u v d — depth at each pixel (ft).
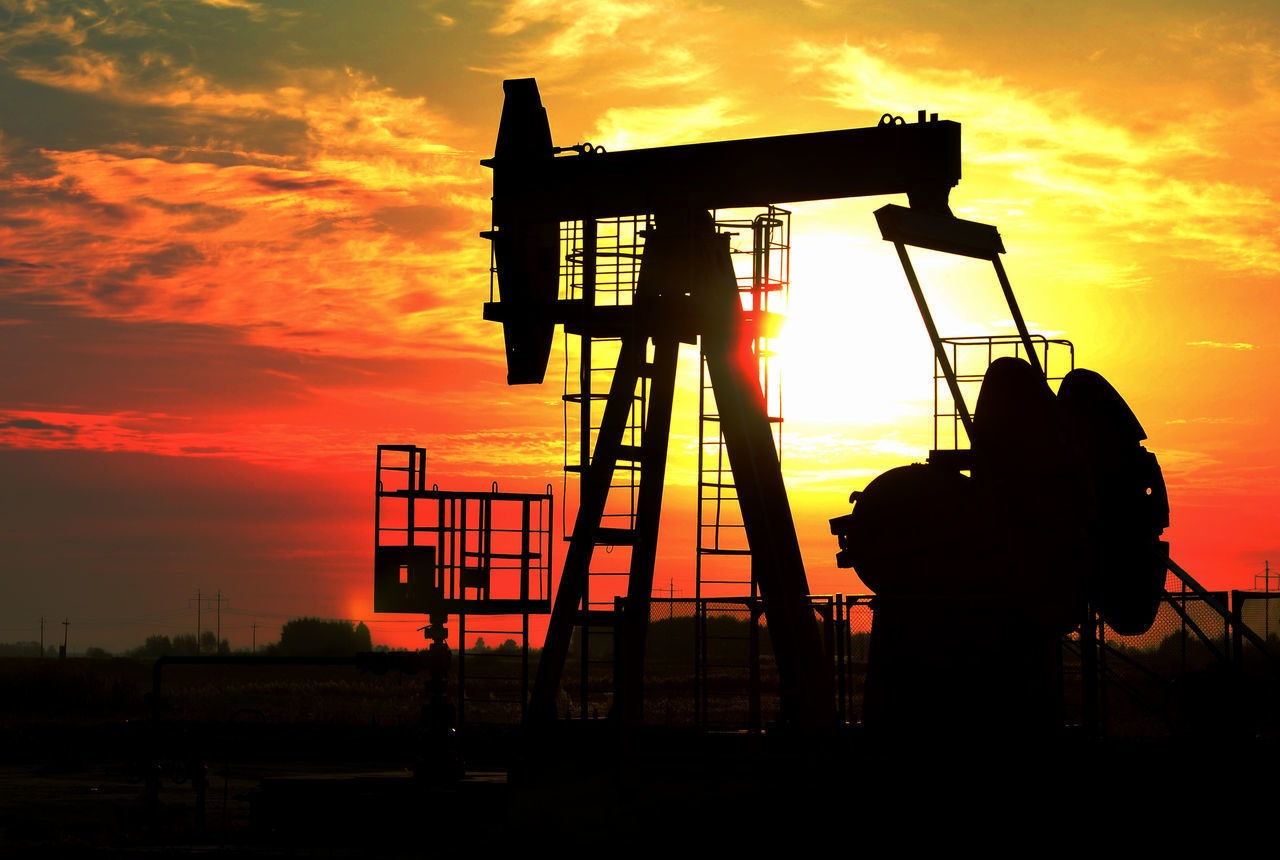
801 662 55.16
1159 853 42.57
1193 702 46.98
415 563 57.00
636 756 47.03
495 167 62.95
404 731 104.99
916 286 54.19
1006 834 43.37
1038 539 47.01
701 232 60.49
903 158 58.70
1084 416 53.88
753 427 59.67
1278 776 43.45
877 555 49.70
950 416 53.11
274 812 53.57
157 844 51.93
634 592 59.77
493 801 51.88
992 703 47.34
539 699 55.11
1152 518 53.21
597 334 62.69
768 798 44.98
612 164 61.62
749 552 58.49
